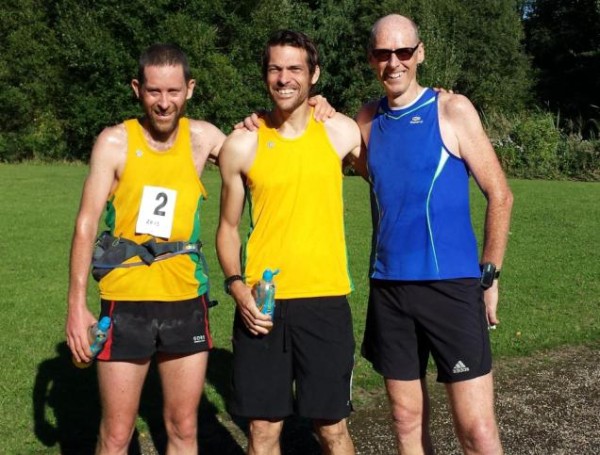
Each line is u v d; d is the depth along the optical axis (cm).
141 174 320
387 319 336
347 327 332
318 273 324
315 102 340
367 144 341
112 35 2783
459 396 321
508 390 514
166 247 321
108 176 320
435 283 321
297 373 329
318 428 338
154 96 309
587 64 3756
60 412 463
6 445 418
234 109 2905
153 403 482
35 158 2852
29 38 2838
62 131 2870
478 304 324
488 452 317
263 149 324
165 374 331
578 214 1333
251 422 336
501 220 324
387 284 333
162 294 320
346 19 3169
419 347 339
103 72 2795
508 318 682
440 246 321
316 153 325
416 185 322
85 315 313
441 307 321
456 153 325
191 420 335
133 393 323
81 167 2522
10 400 481
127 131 322
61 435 432
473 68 3509
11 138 2841
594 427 449
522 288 796
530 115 2747
